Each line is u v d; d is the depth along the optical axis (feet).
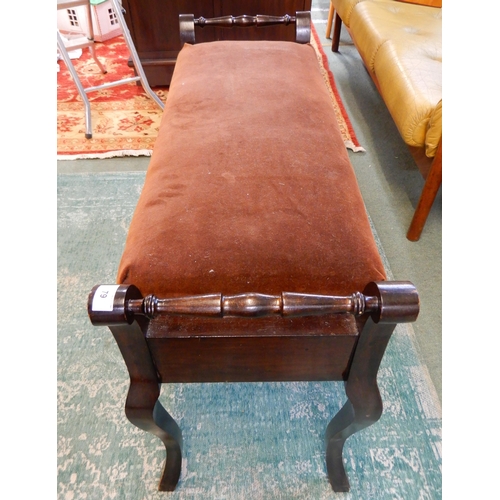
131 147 5.07
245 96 2.79
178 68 3.32
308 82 3.04
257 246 1.81
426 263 3.71
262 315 1.49
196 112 2.68
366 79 6.42
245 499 2.39
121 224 4.08
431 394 2.84
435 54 4.08
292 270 1.77
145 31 5.49
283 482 2.46
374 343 1.66
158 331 1.72
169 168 2.27
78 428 2.69
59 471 2.50
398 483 2.44
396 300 1.46
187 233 1.87
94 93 5.99
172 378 1.96
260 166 2.21
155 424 1.93
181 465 2.41
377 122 5.52
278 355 1.82
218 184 2.11
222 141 2.39
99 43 7.24
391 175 4.67
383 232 4.00
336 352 1.81
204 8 5.26
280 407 2.80
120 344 1.64
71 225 4.06
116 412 2.76
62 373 2.96
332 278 1.78
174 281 1.76
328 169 2.25
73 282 3.55
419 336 3.19
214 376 1.96
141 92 6.06
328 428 2.27
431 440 2.62
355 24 5.06
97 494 2.42
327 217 1.96
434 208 4.26
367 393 1.84
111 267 3.67
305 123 2.57
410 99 3.52
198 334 1.71
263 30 5.45
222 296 1.50
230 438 2.64
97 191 4.44
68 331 3.21
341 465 2.34
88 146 5.08
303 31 3.68
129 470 2.51
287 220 1.92
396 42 4.16
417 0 5.22
